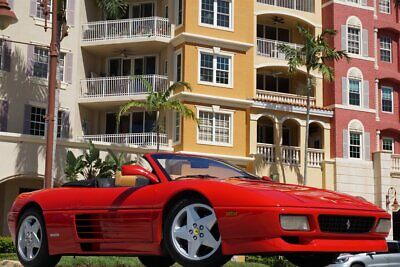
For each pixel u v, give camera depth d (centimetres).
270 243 574
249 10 3369
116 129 3384
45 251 780
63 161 2714
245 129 3262
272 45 3459
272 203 580
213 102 3181
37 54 3173
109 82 3291
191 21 3206
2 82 3034
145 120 3328
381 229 657
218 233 612
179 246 634
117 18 3281
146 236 668
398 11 3994
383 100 3903
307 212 589
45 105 3172
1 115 3008
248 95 3300
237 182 656
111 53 3422
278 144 3334
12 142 2634
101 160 2600
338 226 615
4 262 1088
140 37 3250
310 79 3362
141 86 3238
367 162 3559
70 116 3241
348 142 3534
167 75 3272
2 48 3058
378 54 3903
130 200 689
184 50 3164
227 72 3262
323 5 3678
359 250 626
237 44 3278
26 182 2959
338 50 3559
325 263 755
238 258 2164
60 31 2648
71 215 743
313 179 3419
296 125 3553
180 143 3094
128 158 2912
